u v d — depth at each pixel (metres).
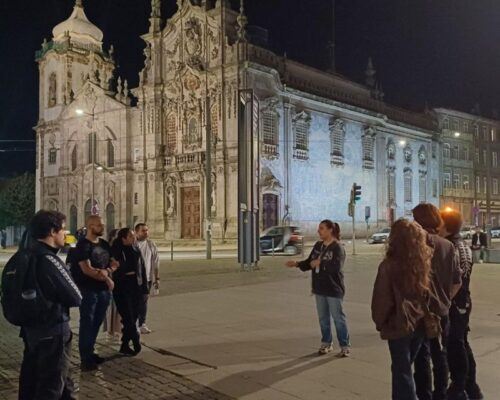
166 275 21.75
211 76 49.88
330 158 56.00
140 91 55.22
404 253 5.37
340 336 8.70
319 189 54.44
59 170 62.66
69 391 5.63
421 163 70.25
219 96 49.12
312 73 55.69
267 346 9.39
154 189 53.62
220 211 48.50
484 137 81.88
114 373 8.02
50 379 5.25
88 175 58.81
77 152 60.62
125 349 9.03
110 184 56.94
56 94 64.12
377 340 9.78
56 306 5.29
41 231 5.45
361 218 59.81
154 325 11.41
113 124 57.00
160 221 53.22
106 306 8.57
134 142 55.75
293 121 51.81
